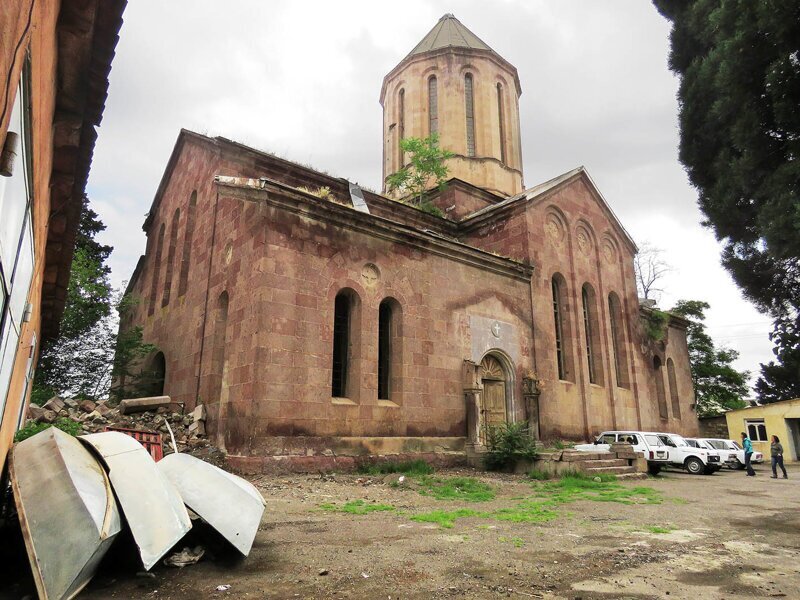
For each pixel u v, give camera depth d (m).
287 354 12.96
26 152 4.05
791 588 5.23
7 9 2.53
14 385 6.16
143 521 4.94
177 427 14.18
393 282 15.88
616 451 16.78
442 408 16.22
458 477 13.66
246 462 11.95
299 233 13.91
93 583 4.82
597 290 24.00
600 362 23.05
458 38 29.70
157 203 23.47
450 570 5.62
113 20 5.44
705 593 5.04
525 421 17.06
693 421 30.78
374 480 12.48
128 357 19.33
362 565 5.71
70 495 4.55
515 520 8.59
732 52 11.29
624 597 4.87
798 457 32.53
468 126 27.94
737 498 12.20
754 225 14.27
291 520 8.09
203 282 16.38
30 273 5.92
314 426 13.07
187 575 5.16
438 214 23.98
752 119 11.49
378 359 15.42
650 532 7.87
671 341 31.09
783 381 36.88
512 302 19.62
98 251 26.56
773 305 15.77
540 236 21.75
